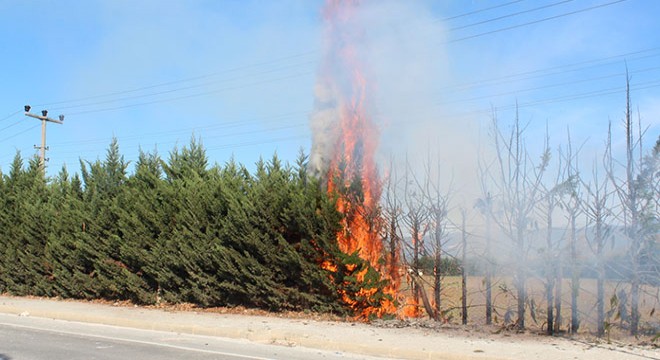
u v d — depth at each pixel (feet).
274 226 47.19
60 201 62.64
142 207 53.52
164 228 52.80
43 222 62.44
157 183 54.34
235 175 53.26
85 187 60.18
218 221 49.93
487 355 31.55
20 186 67.41
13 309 53.72
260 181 48.80
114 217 56.59
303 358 32.68
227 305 50.67
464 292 41.47
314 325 41.81
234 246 49.19
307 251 45.39
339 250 43.78
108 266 56.03
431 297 44.24
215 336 40.47
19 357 32.09
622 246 37.11
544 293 39.19
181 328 42.27
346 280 43.32
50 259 61.00
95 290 58.03
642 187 36.19
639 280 36.22
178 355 32.89
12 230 65.31
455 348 33.45
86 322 47.78
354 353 34.50
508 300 43.78
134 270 55.67
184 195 51.70
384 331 39.22
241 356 32.73
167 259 52.13
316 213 44.68
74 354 33.01
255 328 40.52
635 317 36.42
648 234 35.94
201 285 51.03
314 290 46.19
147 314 48.49
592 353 32.07
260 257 48.03
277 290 47.26
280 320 44.37
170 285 53.42
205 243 49.78
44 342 37.17
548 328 37.78
